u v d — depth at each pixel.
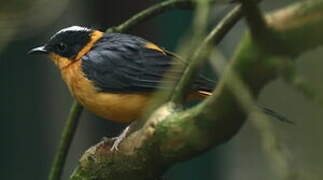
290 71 5.00
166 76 9.03
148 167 6.69
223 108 5.46
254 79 5.09
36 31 12.05
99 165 7.17
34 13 11.54
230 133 5.63
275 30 5.02
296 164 4.86
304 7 4.99
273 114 9.43
